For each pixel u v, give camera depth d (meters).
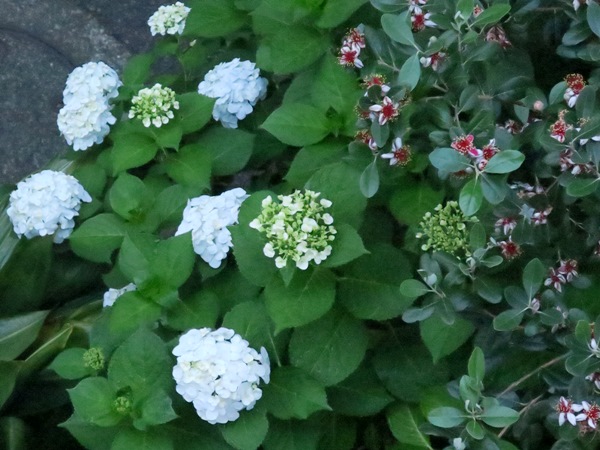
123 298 2.50
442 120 2.41
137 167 2.87
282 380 2.41
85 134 2.83
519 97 2.41
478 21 2.33
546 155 2.30
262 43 2.77
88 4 3.54
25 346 2.75
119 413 2.39
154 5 3.53
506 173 2.28
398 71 2.49
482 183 2.27
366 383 2.54
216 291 2.56
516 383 2.39
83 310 2.82
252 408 2.39
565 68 2.49
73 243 2.70
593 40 2.37
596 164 2.25
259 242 2.41
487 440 2.31
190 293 2.54
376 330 2.59
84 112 2.82
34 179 2.79
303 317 2.38
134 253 2.54
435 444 2.55
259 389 2.37
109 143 2.91
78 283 2.95
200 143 2.80
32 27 3.54
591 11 2.29
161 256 2.50
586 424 2.28
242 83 2.79
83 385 2.40
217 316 2.52
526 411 2.38
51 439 2.77
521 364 2.43
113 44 3.52
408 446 2.50
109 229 2.70
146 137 2.75
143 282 2.49
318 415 2.51
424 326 2.42
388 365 2.55
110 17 3.53
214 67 2.90
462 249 2.42
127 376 2.40
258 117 2.85
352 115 2.59
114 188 2.70
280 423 2.46
